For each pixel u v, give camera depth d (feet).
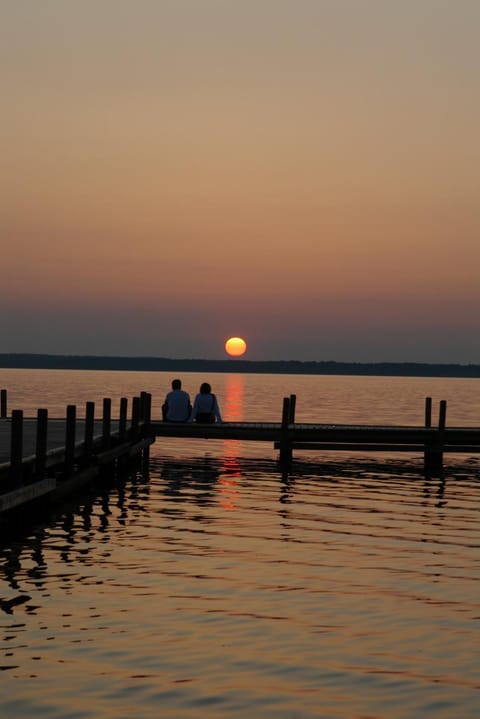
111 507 76.38
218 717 30.45
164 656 36.29
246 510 75.25
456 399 393.50
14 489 58.18
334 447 110.11
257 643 38.19
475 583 49.21
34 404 258.16
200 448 137.28
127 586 47.34
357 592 46.91
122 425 95.25
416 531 65.77
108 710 30.73
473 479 101.04
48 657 35.78
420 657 36.78
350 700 32.12
